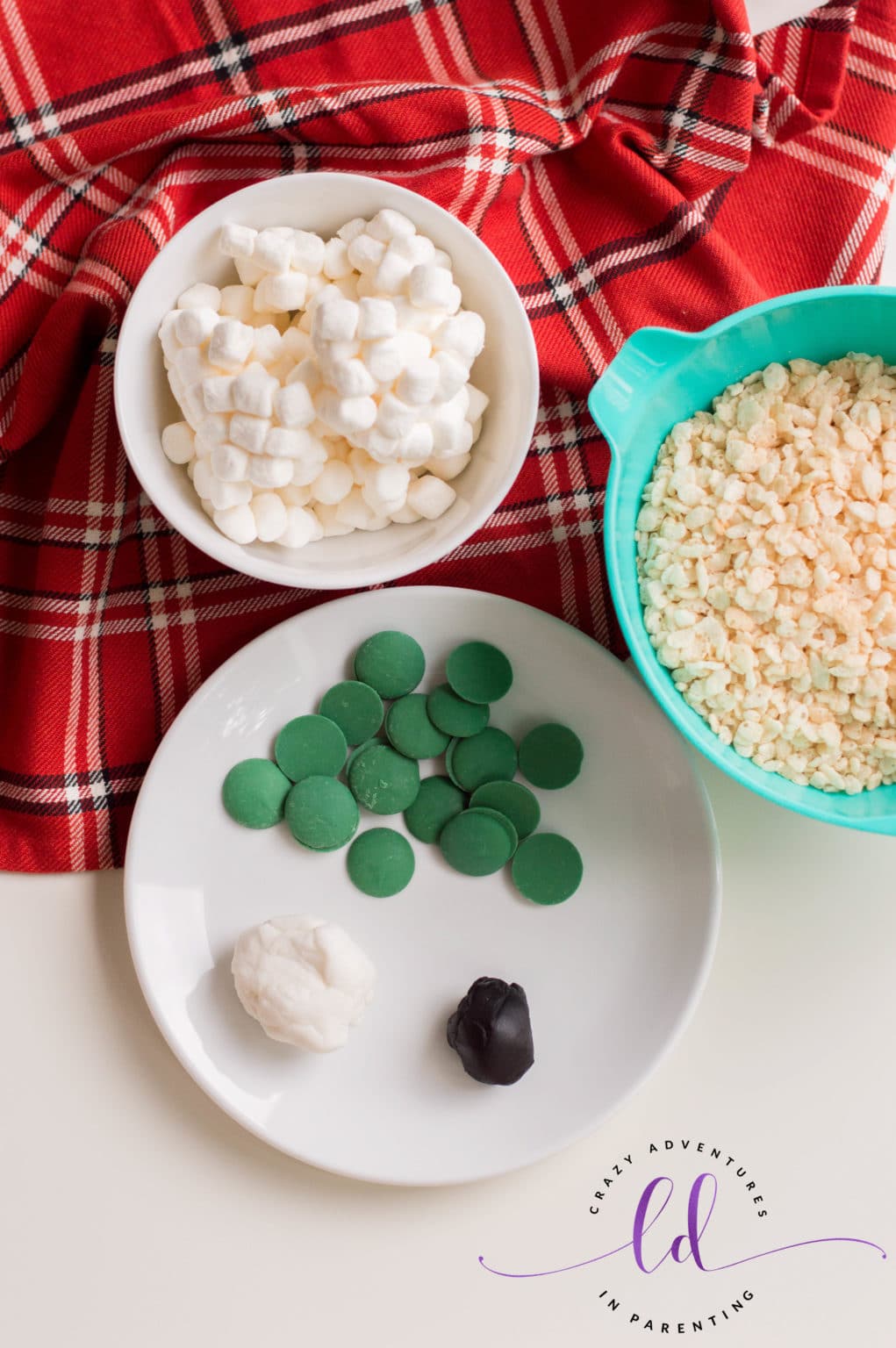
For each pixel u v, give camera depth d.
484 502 0.60
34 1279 0.68
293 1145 0.65
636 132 0.66
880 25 0.67
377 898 0.67
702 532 0.63
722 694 0.63
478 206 0.65
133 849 0.65
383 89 0.63
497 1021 0.64
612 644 0.69
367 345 0.57
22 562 0.67
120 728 0.67
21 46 0.64
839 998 0.69
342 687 0.66
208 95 0.66
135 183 0.65
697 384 0.63
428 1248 0.69
